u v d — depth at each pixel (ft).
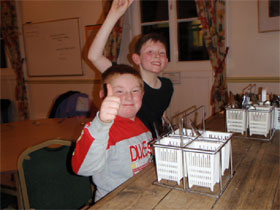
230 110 3.74
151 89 4.34
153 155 3.17
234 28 9.02
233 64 9.26
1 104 13.69
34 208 4.30
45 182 4.30
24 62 13.70
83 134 2.38
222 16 8.79
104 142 2.38
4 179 5.63
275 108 3.79
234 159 2.88
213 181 2.19
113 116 2.24
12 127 6.98
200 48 9.97
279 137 3.56
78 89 12.34
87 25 11.49
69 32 11.99
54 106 8.56
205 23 8.96
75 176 4.56
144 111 4.35
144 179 2.52
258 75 8.91
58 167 4.35
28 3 12.84
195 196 2.17
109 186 2.94
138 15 10.78
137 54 4.32
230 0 8.93
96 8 11.12
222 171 2.42
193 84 10.14
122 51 10.99
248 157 2.93
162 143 2.48
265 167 2.65
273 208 1.94
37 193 4.27
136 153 3.09
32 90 13.82
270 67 8.69
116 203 2.11
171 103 10.69
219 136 2.57
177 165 2.31
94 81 11.79
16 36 13.28
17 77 13.69
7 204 4.78
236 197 2.12
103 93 3.12
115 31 10.31
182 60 10.40
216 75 9.13
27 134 6.29
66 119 7.72
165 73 10.59
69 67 12.39
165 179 2.49
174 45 10.34
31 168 4.16
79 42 11.83
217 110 9.23
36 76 13.50
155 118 4.53
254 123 3.57
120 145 2.99
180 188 2.31
